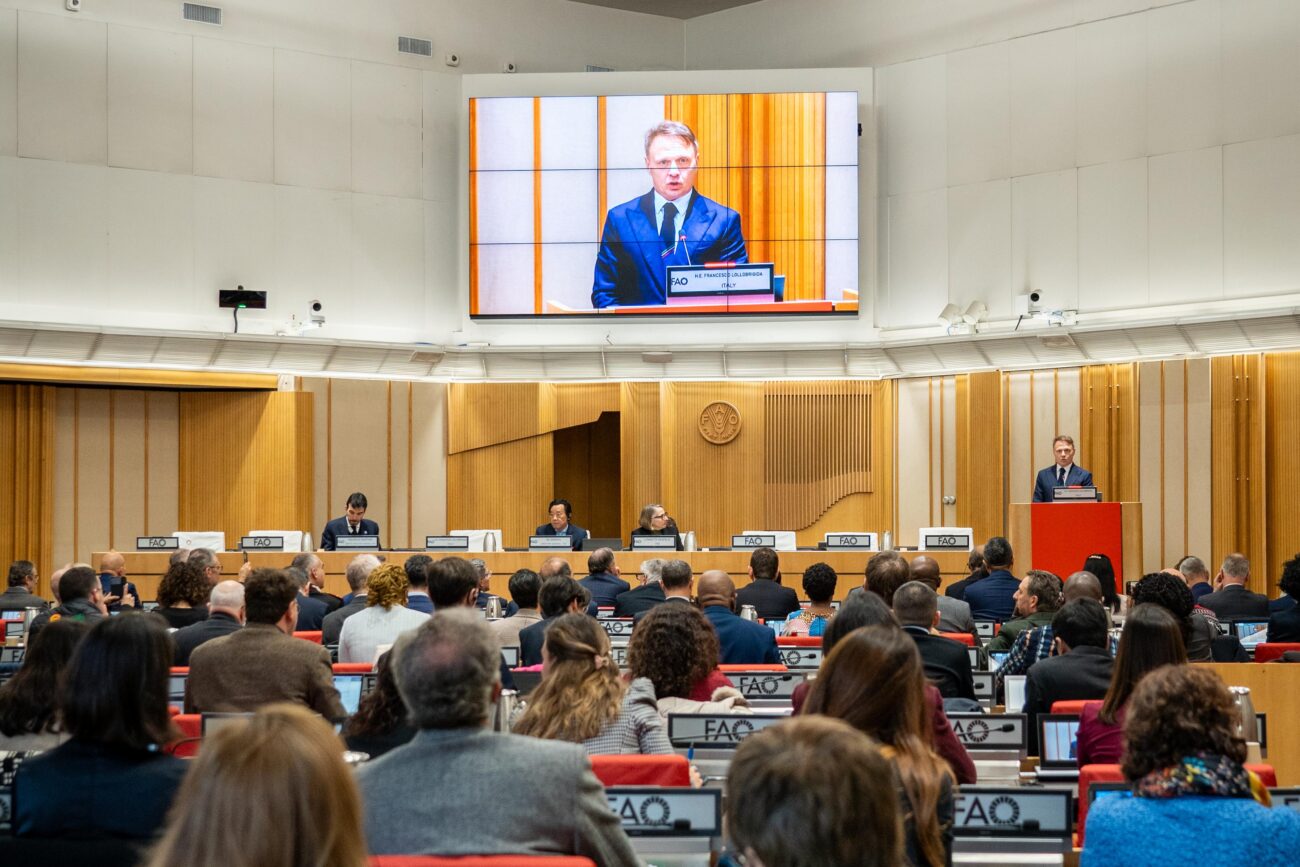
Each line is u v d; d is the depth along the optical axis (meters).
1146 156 14.05
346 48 15.58
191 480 15.34
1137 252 14.09
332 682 5.09
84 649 2.90
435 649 2.61
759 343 15.78
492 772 2.55
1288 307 12.83
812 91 15.47
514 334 15.94
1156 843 2.58
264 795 1.59
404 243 15.87
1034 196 14.84
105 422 15.05
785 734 1.71
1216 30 13.62
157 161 14.55
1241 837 2.54
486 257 15.64
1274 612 7.73
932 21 15.59
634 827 3.12
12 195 13.77
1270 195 13.23
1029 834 3.10
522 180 15.59
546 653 4.13
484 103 15.58
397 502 15.82
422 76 15.98
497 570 12.82
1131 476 14.06
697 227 15.51
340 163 15.52
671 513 16.12
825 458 16.11
